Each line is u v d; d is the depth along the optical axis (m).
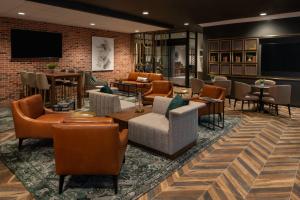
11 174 3.02
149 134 3.67
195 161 3.46
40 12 6.30
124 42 10.91
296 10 6.53
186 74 11.37
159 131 3.52
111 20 7.38
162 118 4.03
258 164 3.36
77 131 2.49
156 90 6.97
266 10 6.55
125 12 6.88
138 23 7.90
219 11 6.70
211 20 8.05
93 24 8.37
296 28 7.17
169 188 2.74
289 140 4.36
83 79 8.02
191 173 3.10
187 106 3.75
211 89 5.48
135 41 11.30
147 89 8.43
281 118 5.94
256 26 7.92
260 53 8.00
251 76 8.16
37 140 4.18
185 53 11.51
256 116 6.12
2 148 3.83
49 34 8.20
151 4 5.98
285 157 3.60
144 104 6.65
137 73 9.52
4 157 3.50
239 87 6.60
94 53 9.69
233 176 3.02
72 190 2.67
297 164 3.37
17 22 7.43
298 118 5.95
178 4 5.90
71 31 8.84
